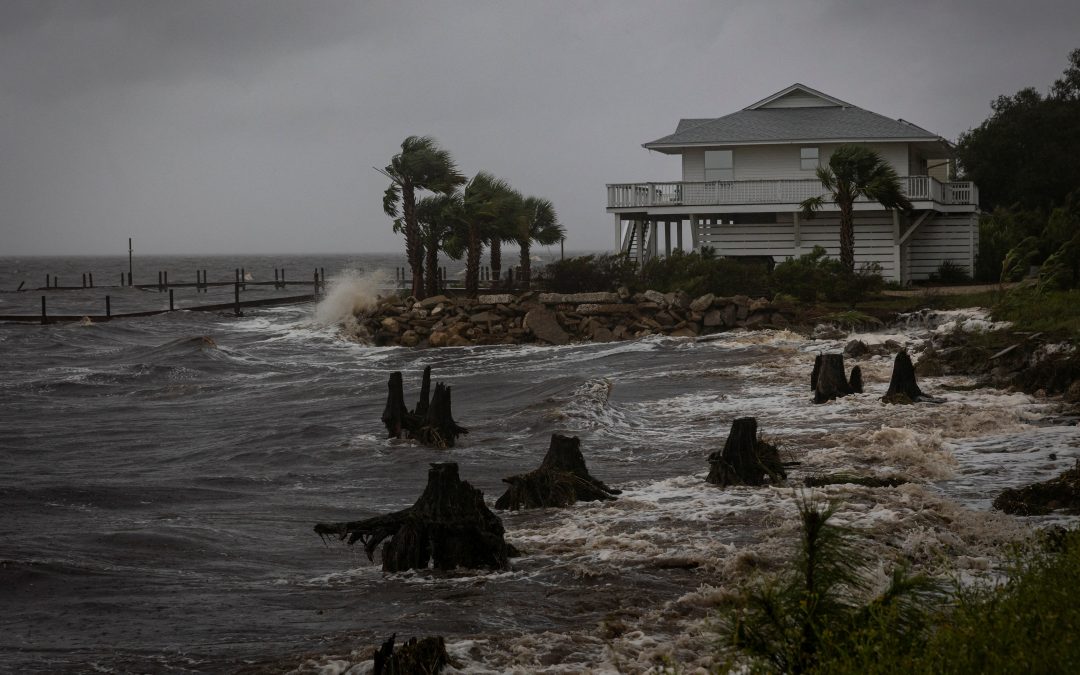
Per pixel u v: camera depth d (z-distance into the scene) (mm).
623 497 14820
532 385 28547
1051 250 53500
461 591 10586
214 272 177500
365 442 21172
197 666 8609
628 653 8398
